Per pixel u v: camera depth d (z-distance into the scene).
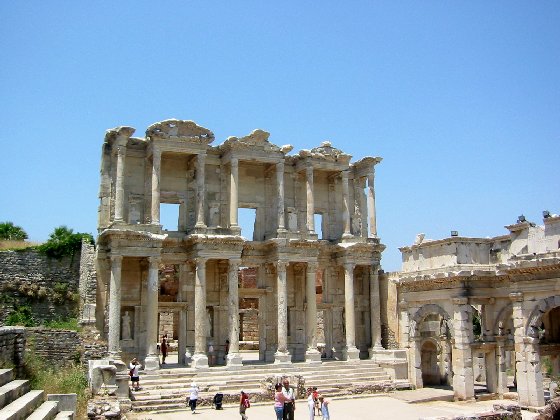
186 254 48.44
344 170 54.16
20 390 22.70
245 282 70.88
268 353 50.75
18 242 52.19
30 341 38.91
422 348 46.97
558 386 36.25
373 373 46.81
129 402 35.72
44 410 21.86
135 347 46.19
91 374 32.69
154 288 44.44
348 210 53.88
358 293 55.56
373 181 55.31
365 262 53.09
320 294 64.88
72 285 47.62
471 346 39.16
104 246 46.00
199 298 45.72
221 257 46.91
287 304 52.84
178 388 40.31
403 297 44.97
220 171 51.47
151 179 48.81
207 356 48.41
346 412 35.81
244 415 31.94
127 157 48.50
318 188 56.06
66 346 40.41
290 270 53.47
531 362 35.12
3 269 45.72
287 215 53.06
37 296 46.00
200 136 47.94
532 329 35.38
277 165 50.91
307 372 46.31
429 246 42.34
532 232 37.00
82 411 28.42
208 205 50.19
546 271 34.53
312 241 50.06
